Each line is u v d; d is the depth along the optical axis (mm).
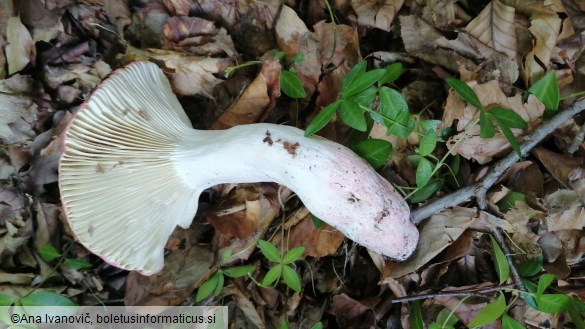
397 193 306
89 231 299
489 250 329
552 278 304
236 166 297
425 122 316
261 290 350
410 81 345
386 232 296
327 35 344
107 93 290
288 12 343
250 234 342
